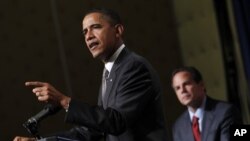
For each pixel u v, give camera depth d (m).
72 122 4.63
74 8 12.62
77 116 4.59
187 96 7.70
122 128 4.74
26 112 11.80
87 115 4.59
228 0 12.27
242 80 12.08
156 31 13.44
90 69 12.55
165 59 13.41
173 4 13.76
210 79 13.12
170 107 13.22
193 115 7.83
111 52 5.14
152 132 4.95
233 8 11.94
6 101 11.71
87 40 5.12
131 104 4.82
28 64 12.03
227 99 12.23
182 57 13.63
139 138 4.90
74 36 12.53
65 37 12.45
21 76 11.93
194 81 7.70
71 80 12.34
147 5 13.45
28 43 12.12
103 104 5.06
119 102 4.85
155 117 5.01
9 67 11.86
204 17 13.10
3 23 11.96
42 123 11.77
